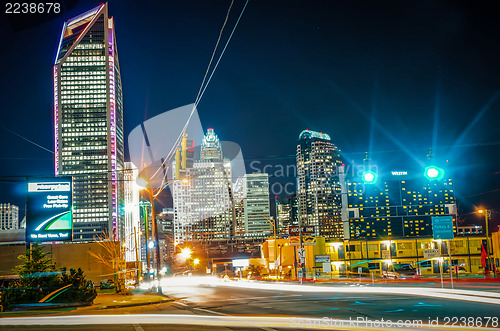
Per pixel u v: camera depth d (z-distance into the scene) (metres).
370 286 40.19
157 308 27.22
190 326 16.75
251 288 45.78
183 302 30.94
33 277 32.94
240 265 111.62
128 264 105.00
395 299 24.38
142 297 39.00
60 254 81.81
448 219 31.30
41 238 31.03
